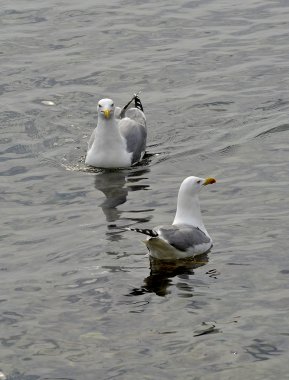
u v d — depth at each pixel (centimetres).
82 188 1827
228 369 1229
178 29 2597
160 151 1986
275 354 1252
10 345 1303
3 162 1958
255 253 1507
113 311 1373
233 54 2441
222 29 2588
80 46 2522
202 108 2170
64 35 2588
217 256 1510
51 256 1545
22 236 1623
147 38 2550
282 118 2081
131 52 2478
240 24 2614
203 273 1463
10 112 2189
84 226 1648
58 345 1298
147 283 1441
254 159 1891
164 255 1507
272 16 2658
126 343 1295
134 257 1525
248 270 1461
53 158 1978
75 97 2262
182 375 1222
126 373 1231
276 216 1630
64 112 2191
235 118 2108
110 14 2708
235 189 1758
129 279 1455
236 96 2220
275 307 1356
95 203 1750
